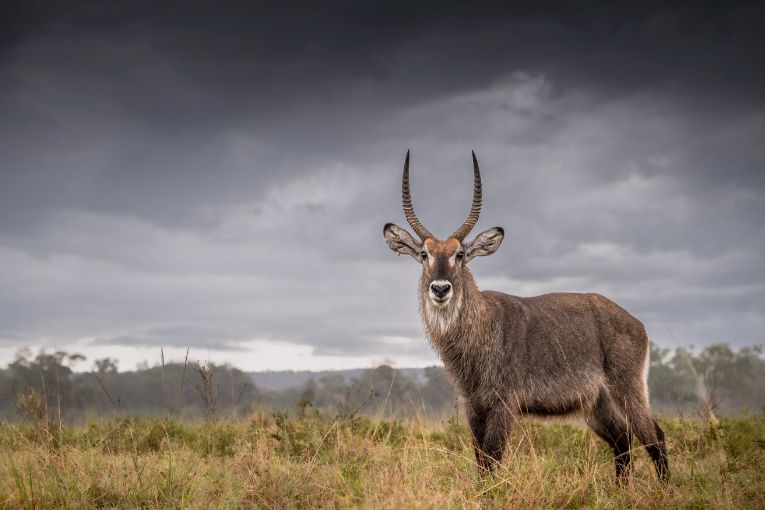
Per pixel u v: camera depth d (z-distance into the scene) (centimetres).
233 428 992
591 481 720
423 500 597
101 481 685
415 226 916
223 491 664
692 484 722
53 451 787
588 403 852
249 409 1152
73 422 1102
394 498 586
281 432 919
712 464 792
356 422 983
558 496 659
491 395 809
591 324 871
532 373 822
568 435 989
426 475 682
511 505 621
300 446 857
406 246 922
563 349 838
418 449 792
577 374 844
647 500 662
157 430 963
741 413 1205
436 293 816
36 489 654
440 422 1087
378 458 783
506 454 800
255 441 889
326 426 955
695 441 933
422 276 878
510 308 838
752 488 693
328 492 658
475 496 633
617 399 867
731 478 735
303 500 646
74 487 657
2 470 751
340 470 723
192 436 965
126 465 763
